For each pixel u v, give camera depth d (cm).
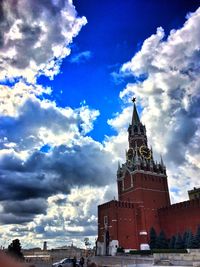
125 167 10431
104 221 8925
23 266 1180
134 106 12219
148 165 10181
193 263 4250
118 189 10538
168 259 5012
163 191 9919
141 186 9550
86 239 8238
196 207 8038
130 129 11550
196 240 6831
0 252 1111
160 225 9131
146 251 6888
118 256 7219
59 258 7338
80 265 4384
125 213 8844
